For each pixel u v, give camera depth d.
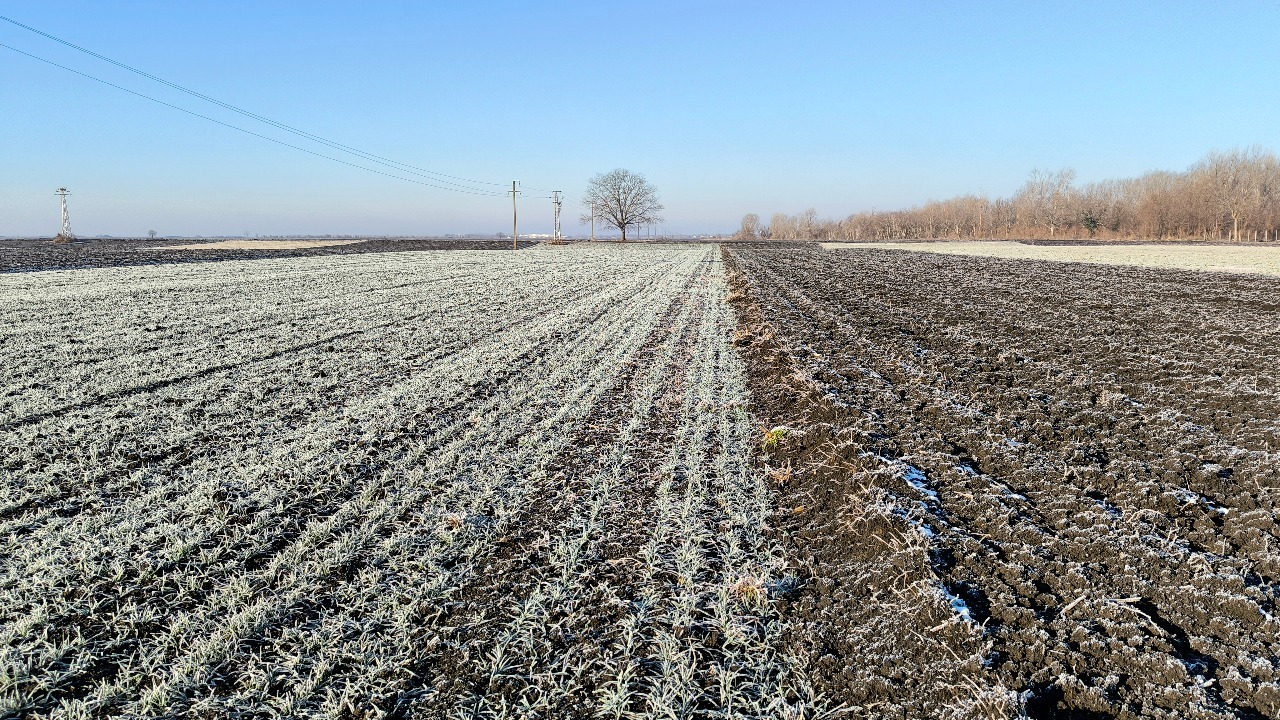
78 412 7.48
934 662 3.15
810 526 4.64
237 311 15.92
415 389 8.75
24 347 11.09
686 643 3.40
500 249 56.84
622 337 13.01
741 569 4.04
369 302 18.20
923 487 5.11
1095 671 3.05
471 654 3.34
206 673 3.14
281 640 3.39
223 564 4.10
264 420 7.27
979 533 4.41
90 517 4.75
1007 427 6.63
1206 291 18.94
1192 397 7.58
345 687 3.07
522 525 4.72
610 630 3.51
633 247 66.94
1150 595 3.64
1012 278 24.47
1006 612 3.52
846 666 3.18
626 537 4.53
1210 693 2.89
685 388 8.80
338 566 4.11
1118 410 7.15
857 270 29.88
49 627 3.47
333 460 5.97
